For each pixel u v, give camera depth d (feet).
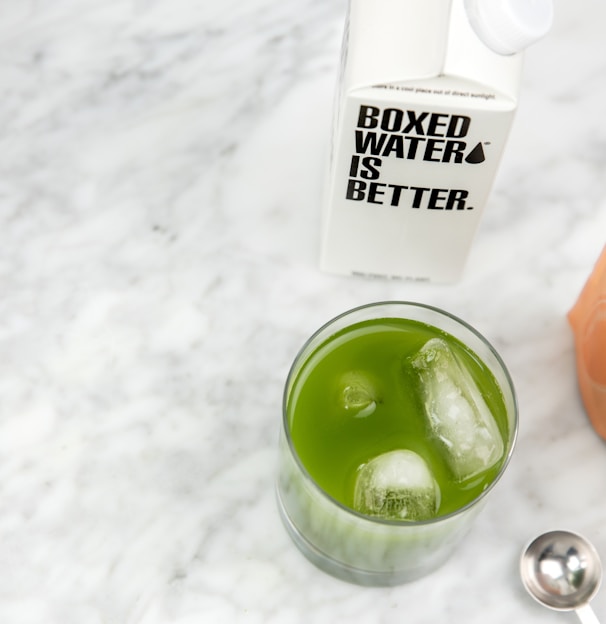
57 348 2.20
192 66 2.41
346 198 2.05
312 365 2.00
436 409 1.95
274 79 2.39
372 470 1.90
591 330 2.09
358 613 2.05
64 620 2.04
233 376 2.18
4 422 2.15
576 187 2.31
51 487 2.11
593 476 2.13
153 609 2.05
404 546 1.87
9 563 2.07
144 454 2.13
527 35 1.78
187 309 2.23
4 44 2.43
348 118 1.91
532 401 2.17
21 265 2.26
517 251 2.27
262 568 2.07
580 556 2.06
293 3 2.46
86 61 2.42
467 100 1.87
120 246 2.27
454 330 2.00
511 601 2.06
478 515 2.07
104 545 2.08
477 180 2.00
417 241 2.13
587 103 2.37
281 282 2.25
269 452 2.14
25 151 2.35
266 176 2.32
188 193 2.31
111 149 2.35
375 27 1.88
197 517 2.10
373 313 1.99
